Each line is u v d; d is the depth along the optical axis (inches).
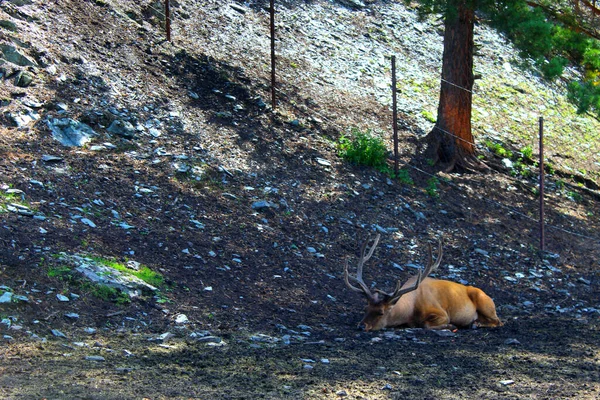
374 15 1114.1
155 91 680.4
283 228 558.6
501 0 701.9
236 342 371.2
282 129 708.0
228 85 742.5
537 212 740.0
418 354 369.7
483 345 399.2
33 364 300.4
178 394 279.1
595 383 323.3
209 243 501.0
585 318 490.6
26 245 417.7
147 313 393.7
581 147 1003.9
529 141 944.9
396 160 703.1
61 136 571.8
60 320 361.4
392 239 597.0
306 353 358.9
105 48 711.1
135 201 523.5
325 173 660.7
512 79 1109.7
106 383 284.7
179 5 872.3
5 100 581.6
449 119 781.9
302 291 477.1
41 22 698.2
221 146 639.1
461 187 733.3
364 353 366.3
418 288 442.0
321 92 831.7
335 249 555.8
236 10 939.3
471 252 613.9
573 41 729.0
